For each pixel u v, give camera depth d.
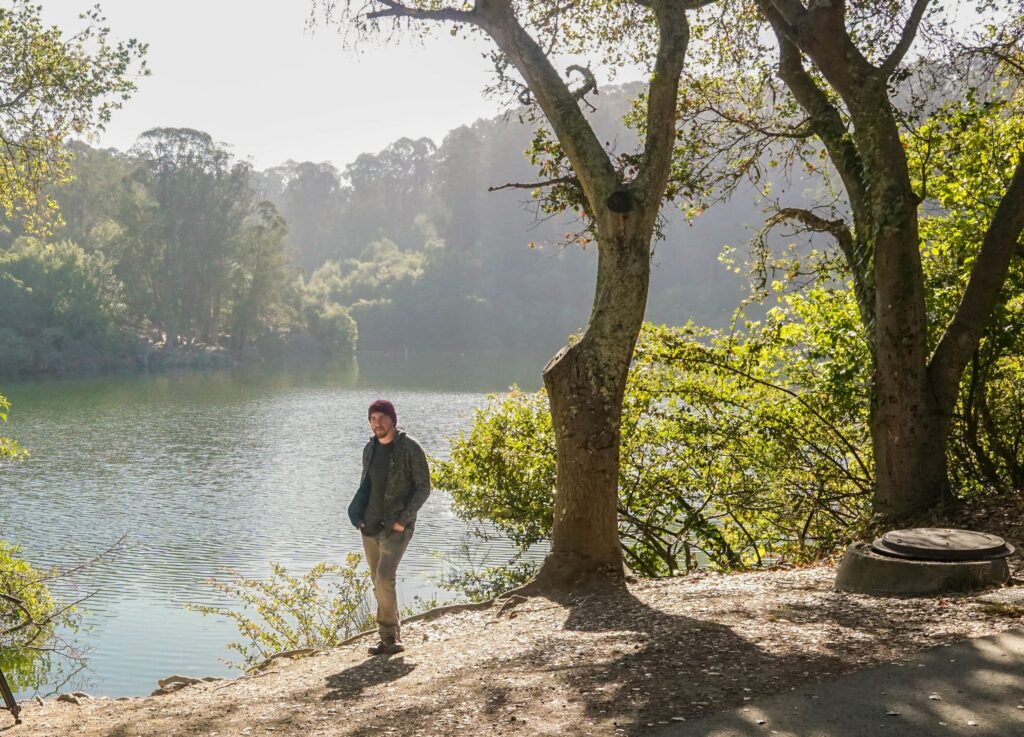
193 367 112.00
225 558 26.31
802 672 4.71
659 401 14.70
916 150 11.89
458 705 4.90
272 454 48.31
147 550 27.22
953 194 11.51
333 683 5.98
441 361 129.25
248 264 119.94
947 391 9.57
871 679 4.47
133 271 112.19
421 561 23.42
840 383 12.28
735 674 4.79
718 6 13.31
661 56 8.54
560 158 10.63
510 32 9.23
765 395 14.18
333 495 36.91
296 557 26.42
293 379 97.94
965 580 6.26
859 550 6.79
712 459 14.38
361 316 156.38
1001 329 10.22
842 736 3.82
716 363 13.90
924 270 11.98
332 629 12.37
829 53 9.70
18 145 16.19
